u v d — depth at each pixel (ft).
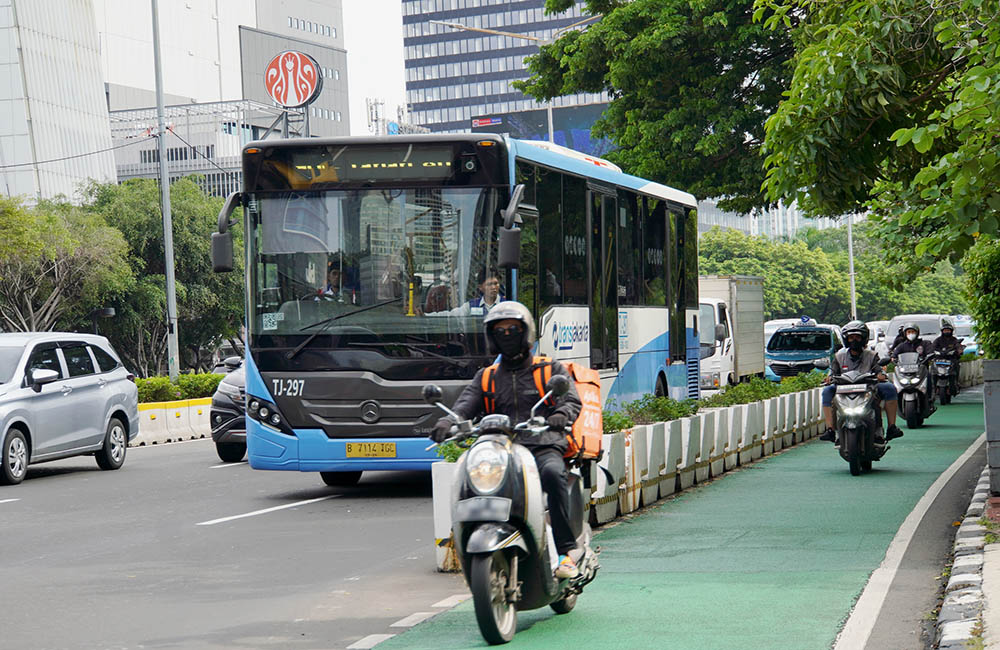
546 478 25.93
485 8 645.51
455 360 50.24
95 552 40.63
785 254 386.52
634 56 114.52
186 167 476.54
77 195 361.51
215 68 563.07
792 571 32.68
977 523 37.88
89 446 68.74
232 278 236.63
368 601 31.09
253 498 54.75
